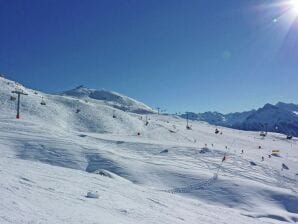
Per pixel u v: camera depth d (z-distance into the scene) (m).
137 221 16.00
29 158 49.50
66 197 17.59
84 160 51.09
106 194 21.70
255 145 115.44
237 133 163.50
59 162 49.47
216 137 119.69
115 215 16.11
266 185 49.25
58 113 111.56
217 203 40.72
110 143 69.44
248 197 42.94
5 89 118.25
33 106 109.25
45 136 60.22
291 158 86.69
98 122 112.62
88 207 16.38
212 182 46.97
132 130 113.06
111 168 48.38
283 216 37.53
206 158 65.31
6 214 11.17
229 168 59.62
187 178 47.78
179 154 66.81
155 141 80.88
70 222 12.16
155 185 44.78
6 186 16.28
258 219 30.47
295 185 57.34
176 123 157.50
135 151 65.88
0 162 26.39
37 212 12.55
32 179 20.70
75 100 132.62
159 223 16.81
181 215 20.92
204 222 20.66
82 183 24.09
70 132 74.50
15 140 55.44
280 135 197.62
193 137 110.50
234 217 26.08
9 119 74.06
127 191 25.53
